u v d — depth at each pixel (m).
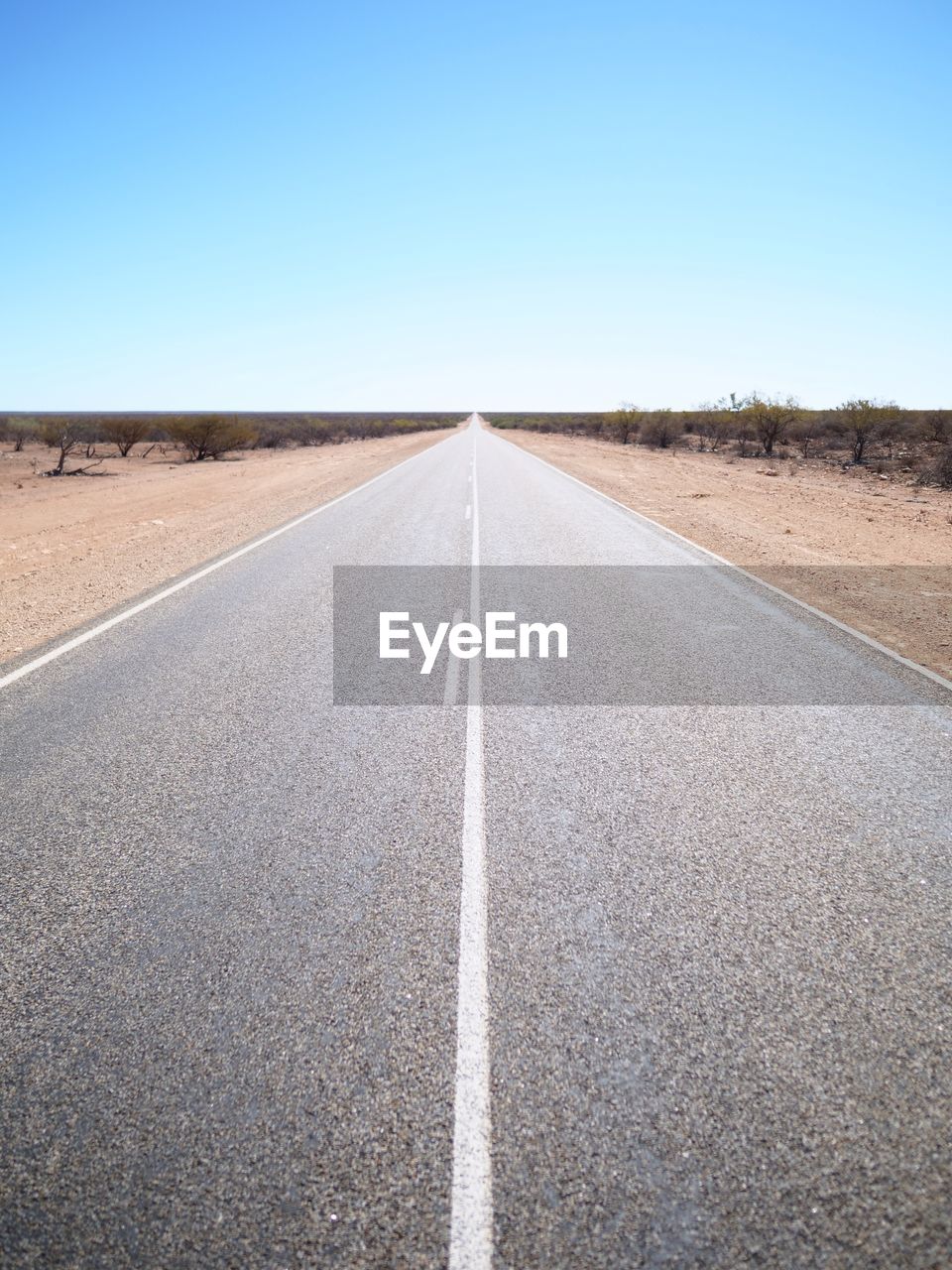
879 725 4.91
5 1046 2.49
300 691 5.59
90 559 11.06
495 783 4.16
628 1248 1.86
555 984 2.69
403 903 3.15
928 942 2.91
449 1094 2.27
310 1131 2.18
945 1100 2.24
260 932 2.99
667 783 4.14
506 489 19.39
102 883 3.32
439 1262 1.84
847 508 15.91
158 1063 2.41
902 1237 1.88
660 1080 2.31
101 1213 1.98
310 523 13.93
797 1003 2.60
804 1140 2.12
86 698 5.46
